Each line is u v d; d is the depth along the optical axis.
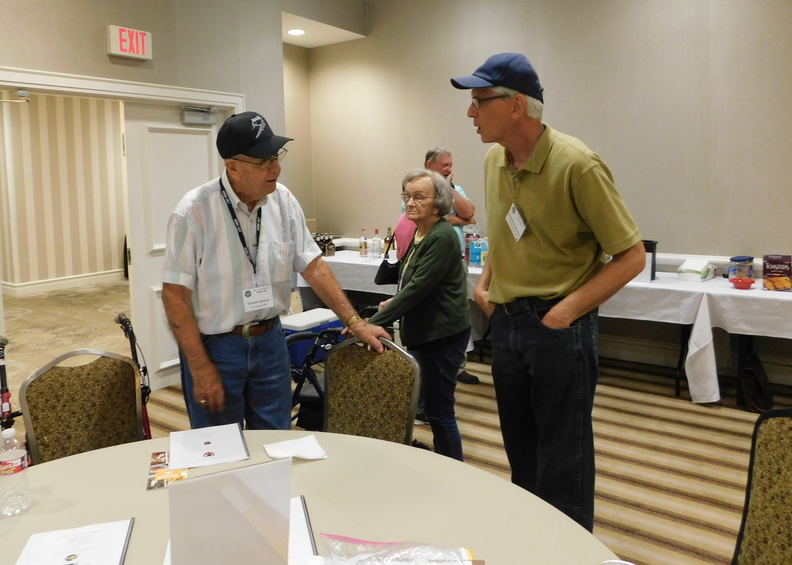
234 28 4.45
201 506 0.97
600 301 1.78
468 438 3.45
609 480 2.95
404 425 2.00
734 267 4.00
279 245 2.14
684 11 4.20
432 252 2.44
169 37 4.02
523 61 1.75
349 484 1.47
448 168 3.95
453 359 2.55
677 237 4.43
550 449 1.92
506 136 1.81
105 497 1.43
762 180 4.07
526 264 1.89
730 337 4.28
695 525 2.56
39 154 7.90
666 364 4.60
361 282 4.99
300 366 3.46
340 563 1.14
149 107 4.03
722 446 3.30
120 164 8.77
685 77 4.25
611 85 4.54
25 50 3.34
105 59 3.69
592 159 1.73
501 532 1.26
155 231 4.14
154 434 3.59
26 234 7.88
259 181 1.99
